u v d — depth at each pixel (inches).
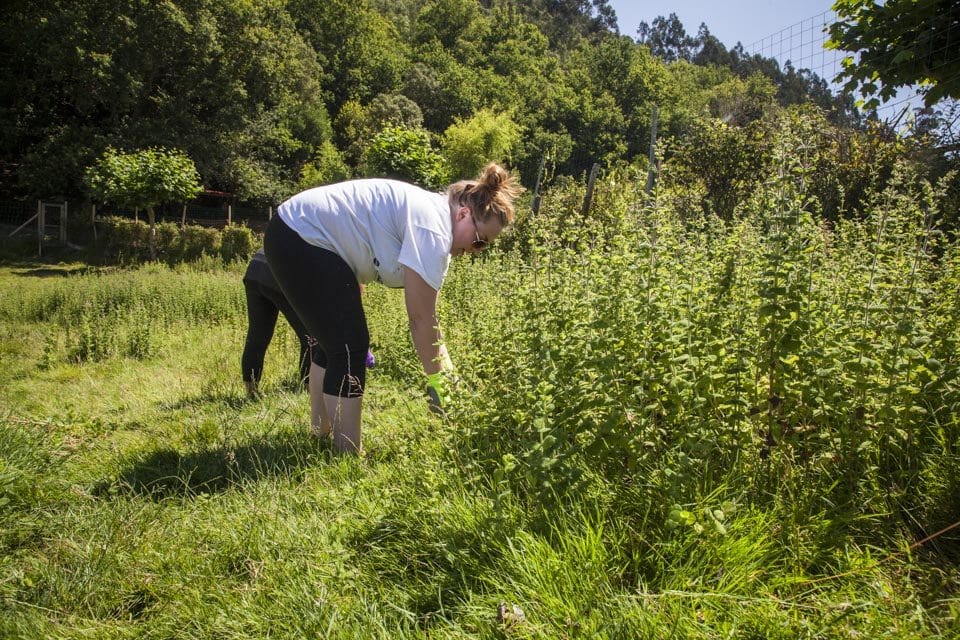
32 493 118.8
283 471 123.4
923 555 80.3
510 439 104.4
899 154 257.0
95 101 1317.7
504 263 234.8
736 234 105.0
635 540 81.1
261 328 203.6
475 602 75.9
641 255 94.9
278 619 77.3
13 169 1336.1
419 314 123.5
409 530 94.0
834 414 90.9
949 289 114.4
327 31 2866.6
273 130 1620.3
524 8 6151.6
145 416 183.3
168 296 468.1
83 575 90.5
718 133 489.1
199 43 1343.5
